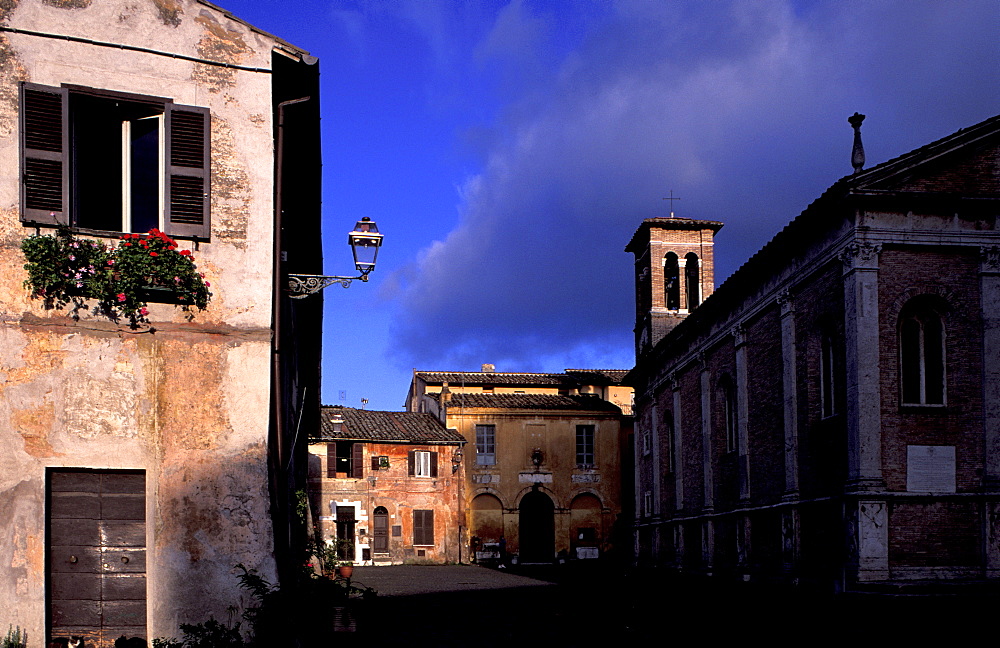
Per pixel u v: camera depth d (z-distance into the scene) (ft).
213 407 37.78
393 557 145.18
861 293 65.21
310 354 83.25
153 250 36.76
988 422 64.95
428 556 146.82
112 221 37.96
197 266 38.19
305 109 43.52
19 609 34.94
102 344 36.83
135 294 36.73
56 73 36.99
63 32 37.27
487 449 155.43
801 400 75.46
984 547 63.57
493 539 152.97
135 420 36.96
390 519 146.10
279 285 39.96
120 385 36.91
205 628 35.47
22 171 36.11
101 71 37.55
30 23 36.94
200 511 37.09
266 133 39.47
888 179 65.62
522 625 56.44
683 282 125.59
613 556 154.61
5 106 36.45
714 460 98.58
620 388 177.99
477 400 159.12
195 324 37.93
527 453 156.04
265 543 37.47
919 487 64.23
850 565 63.93
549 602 72.33
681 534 108.99
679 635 50.78
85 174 37.78
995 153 67.21
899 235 65.82
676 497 111.65
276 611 36.09
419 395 185.37
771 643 46.09
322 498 143.33
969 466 64.95
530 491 154.81
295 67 40.52
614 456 158.20
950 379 65.72
